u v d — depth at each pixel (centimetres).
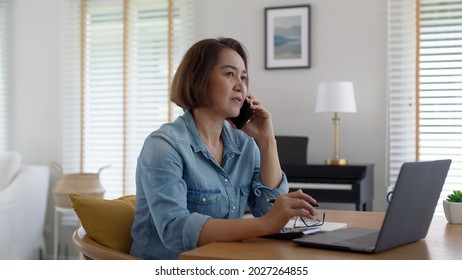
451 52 371
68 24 465
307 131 403
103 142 457
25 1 479
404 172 117
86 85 461
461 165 371
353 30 394
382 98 387
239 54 169
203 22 429
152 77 442
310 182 357
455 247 132
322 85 365
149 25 443
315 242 127
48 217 470
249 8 417
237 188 171
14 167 421
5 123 485
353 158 394
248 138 180
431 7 375
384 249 123
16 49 482
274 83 411
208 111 165
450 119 374
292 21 405
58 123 470
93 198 165
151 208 145
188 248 137
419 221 134
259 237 141
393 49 384
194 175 155
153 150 150
